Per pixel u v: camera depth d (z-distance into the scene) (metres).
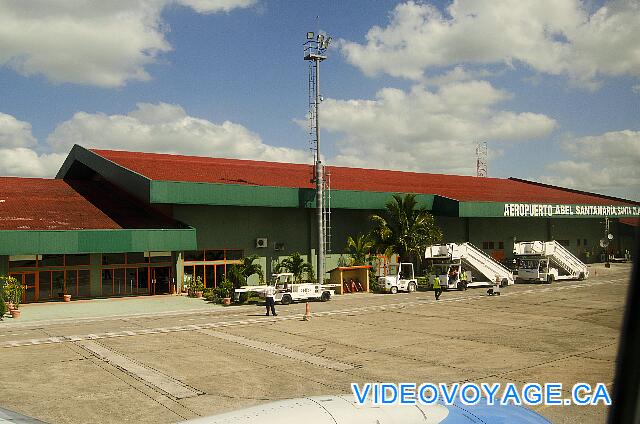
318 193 45.28
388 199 51.19
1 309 29.61
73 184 52.38
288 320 28.73
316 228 49.19
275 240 47.09
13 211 40.34
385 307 34.00
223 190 42.28
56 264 38.59
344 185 53.19
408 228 49.34
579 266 52.59
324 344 21.75
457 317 29.12
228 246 44.81
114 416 13.02
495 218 64.06
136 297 40.44
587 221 76.94
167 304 36.47
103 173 47.31
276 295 36.31
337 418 7.64
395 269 45.81
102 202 46.62
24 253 35.00
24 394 14.85
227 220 44.88
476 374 16.58
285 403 8.25
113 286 40.62
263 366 17.97
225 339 23.11
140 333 24.73
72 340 22.95
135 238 38.38
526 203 59.44
